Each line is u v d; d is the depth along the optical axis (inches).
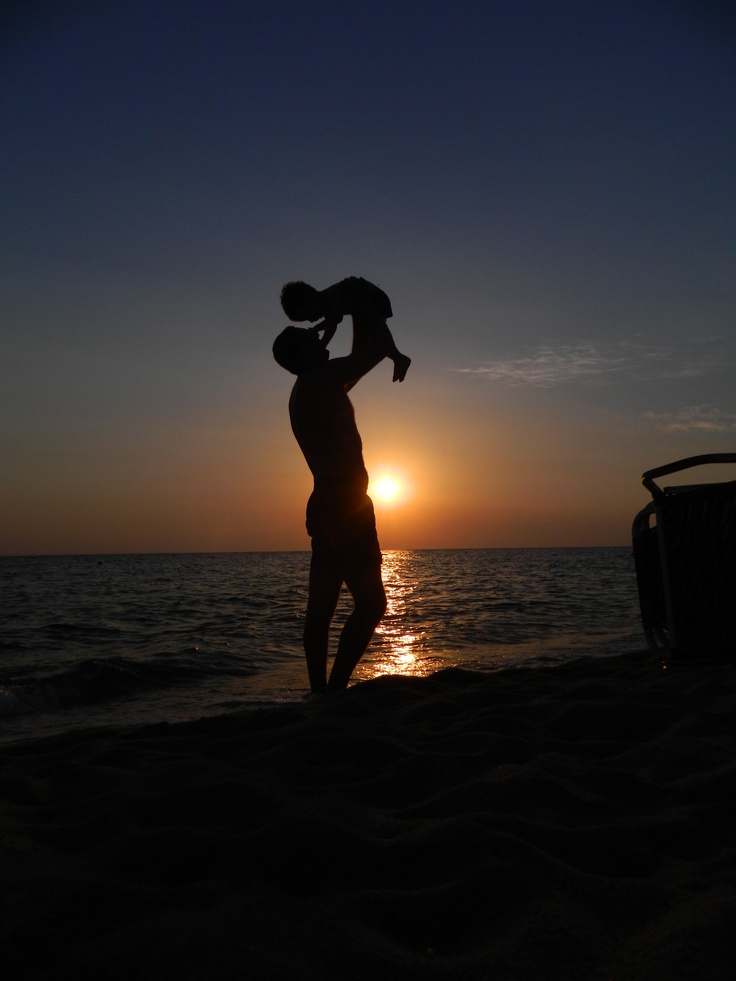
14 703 228.2
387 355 150.1
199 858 55.2
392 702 127.3
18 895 47.8
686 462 145.3
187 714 205.0
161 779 76.0
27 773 89.9
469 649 332.8
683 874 52.8
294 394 150.3
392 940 44.9
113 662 280.4
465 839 56.7
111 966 40.3
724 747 84.9
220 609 665.6
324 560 147.7
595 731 99.4
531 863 52.8
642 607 167.5
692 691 117.0
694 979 38.7
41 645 413.4
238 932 43.5
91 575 1759.4
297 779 80.8
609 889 48.9
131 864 54.2
